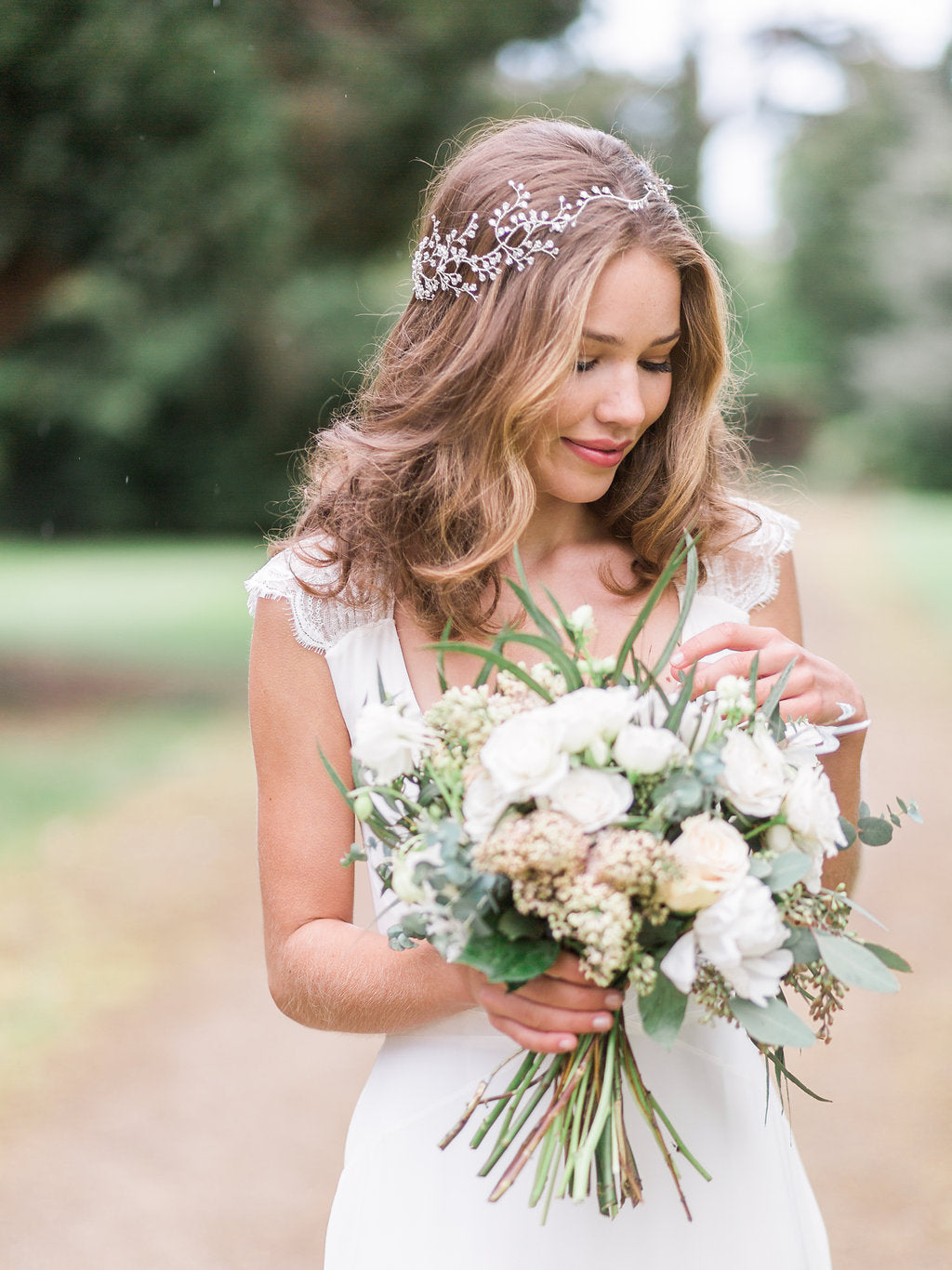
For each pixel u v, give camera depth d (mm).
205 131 9773
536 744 1207
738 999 1253
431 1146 1545
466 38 11406
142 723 9367
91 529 25250
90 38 9031
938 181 31141
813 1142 3316
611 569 1751
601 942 1167
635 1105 1521
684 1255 1498
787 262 39406
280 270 12750
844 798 1646
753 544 1821
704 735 1321
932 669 10953
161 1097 3646
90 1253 2910
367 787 1360
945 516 27578
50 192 9836
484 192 1577
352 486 1689
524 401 1500
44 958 4652
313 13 11141
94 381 21531
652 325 1514
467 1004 1484
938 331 32531
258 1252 2922
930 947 4523
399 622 1699
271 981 1656
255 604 1700
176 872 5711
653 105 20453
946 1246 2854
